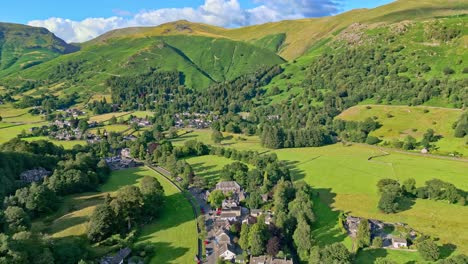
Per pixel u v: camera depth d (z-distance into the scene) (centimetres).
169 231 12875
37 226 12050
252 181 17050
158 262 10888
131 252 11075
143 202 13650
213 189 16900
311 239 11394
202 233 12488
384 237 12025
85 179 15988
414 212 13788
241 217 14050
